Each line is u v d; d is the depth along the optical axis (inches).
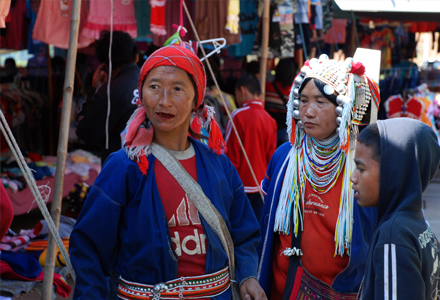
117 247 65.7
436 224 228.2
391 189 57.1
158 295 61.3
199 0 191.0
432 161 57.7
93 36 170.6
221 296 65.6
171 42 103.3
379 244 54.1
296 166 86.4
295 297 82.7
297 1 217.5
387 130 58.0
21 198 192.4
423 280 52.4
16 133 269.3
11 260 141.2
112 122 127.6
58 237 74.2
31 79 295.9
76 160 244.4
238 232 71.9
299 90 84.0
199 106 69.4
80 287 61.9
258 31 217.6
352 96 78.7
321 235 82.1
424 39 433.7
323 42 295.6
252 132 155.8
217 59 274.2
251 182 155.9
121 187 62.6
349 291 80.1
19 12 212.5
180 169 64.4
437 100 345.4
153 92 62.7
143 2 187.9
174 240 62.8
